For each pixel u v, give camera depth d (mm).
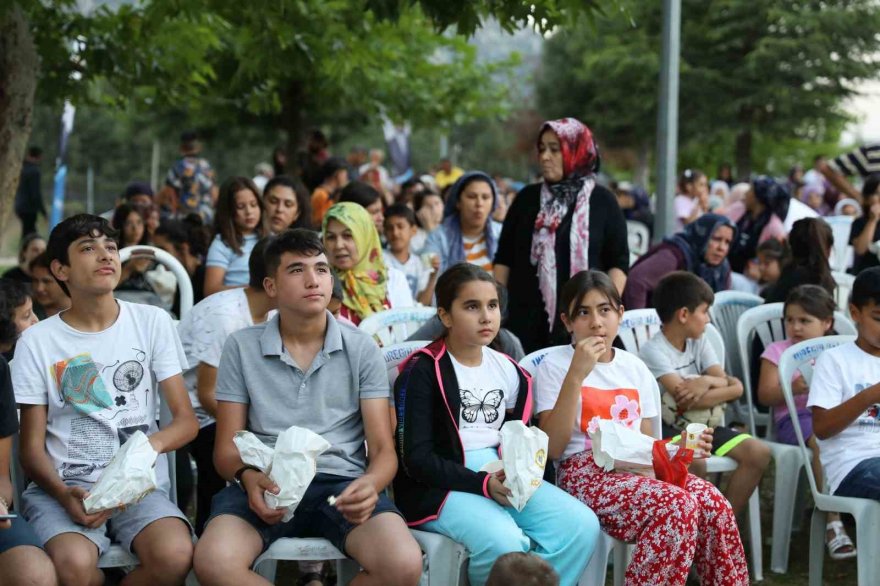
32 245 6270
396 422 3729
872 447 4188
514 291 5219
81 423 3477
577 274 4059
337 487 3482
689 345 4770
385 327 4668
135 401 3553
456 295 3693
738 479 4465
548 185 5125
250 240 5578
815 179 13438
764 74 22344
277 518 3242
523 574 2699
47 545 3174
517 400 3840
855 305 4273
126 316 3602
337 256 4945
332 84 11609
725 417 5387
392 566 3217
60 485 3305
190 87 8609
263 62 8016
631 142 29031
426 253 6051
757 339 5387
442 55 13570
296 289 3525
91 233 3459
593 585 3693
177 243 6559
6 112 5688
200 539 3262
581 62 28375
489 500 3496
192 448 4375
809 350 4574
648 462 3662
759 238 7977
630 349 4961
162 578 3221
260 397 3566
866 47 22250
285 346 3619
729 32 22688
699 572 3756
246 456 3232
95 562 3217
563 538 3510
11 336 3537
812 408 4266
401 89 12477
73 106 8289
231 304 4121
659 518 3564
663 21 6875
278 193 5750
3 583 3010
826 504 4172
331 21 7758
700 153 30266
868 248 7523
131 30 7012
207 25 7773
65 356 3484
